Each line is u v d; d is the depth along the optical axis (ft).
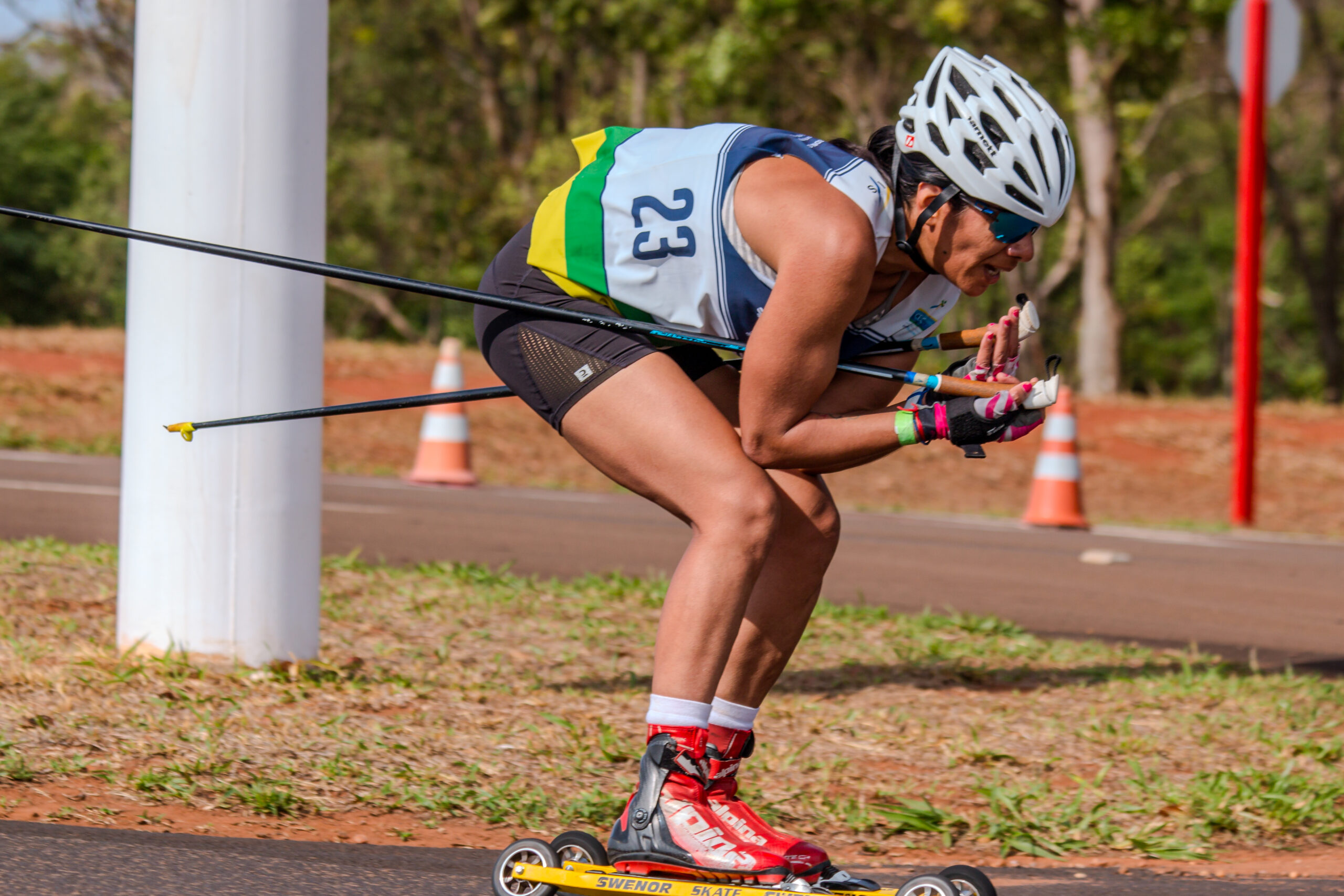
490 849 16.87
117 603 23.81
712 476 13.75
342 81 184.85
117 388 77.00
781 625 15.17
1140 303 252.62
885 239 13.91
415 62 187.32
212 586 22.95
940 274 14.30
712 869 13.58
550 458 71.36
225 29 22.47
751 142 14.10
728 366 15.88
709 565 13.70
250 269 22.74
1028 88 13.97
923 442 13.82
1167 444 83.25
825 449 13.74
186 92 22.49
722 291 14.19
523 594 32.22
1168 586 41.37
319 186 23.48
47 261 196.03
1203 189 230.89
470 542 42.39
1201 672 28.48
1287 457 81.76
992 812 19.27
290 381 23.18
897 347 15.46
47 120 205.46
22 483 48.32
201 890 14.40
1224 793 19.90
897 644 29.50
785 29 116.37
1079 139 129.18
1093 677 27.58
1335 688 27.30
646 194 14.30
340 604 29.55
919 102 13.94
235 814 17.48
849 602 36.27
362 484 56.70
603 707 23.22
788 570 15.16
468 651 26.55
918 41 123.54
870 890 13.51
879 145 14.73
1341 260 208.64
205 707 21.06
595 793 18.84
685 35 126.93
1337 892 16.21
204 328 22.67
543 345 14.51
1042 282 170.09
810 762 21.06
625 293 14.40
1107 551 48.93
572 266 14.56
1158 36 110.93
